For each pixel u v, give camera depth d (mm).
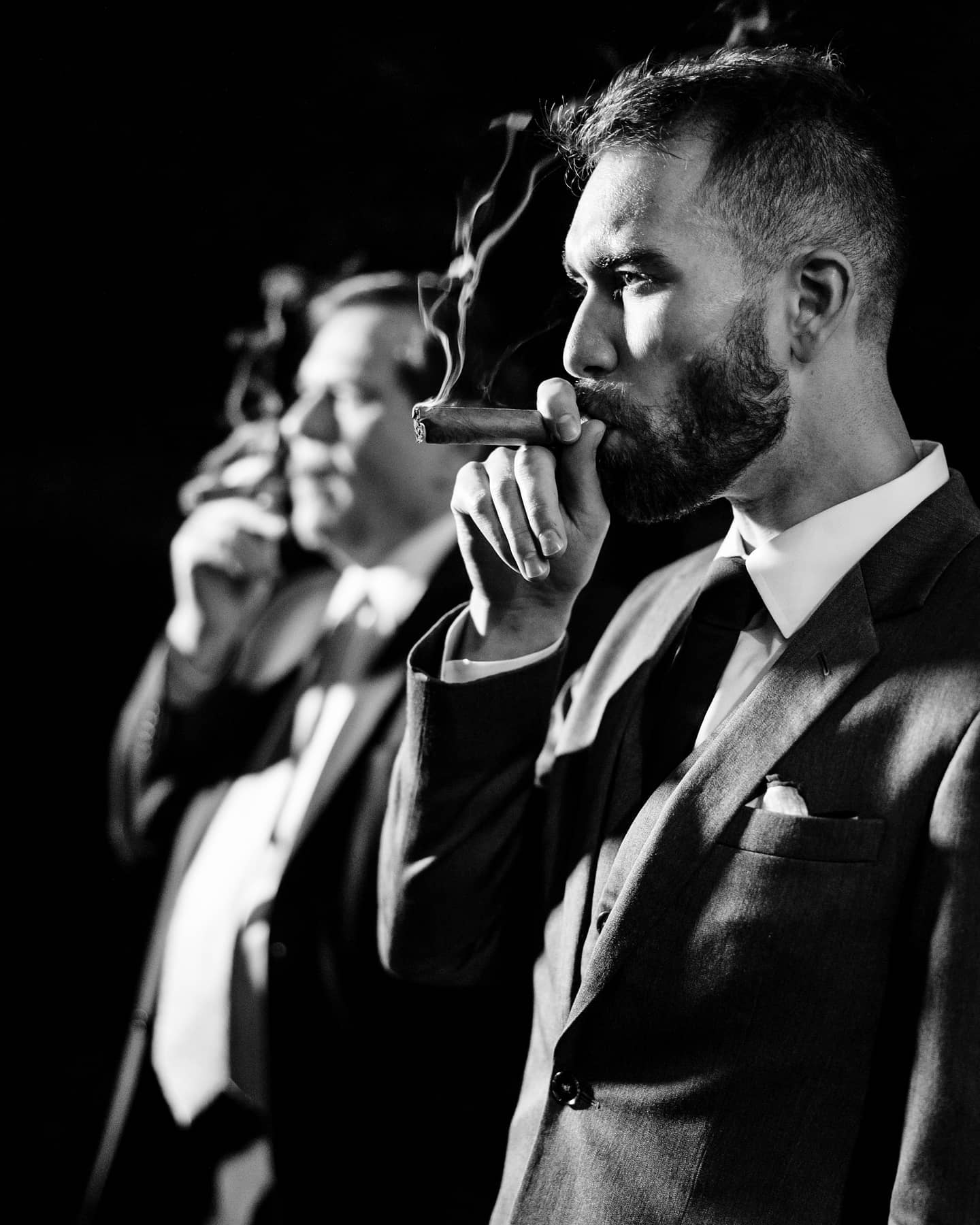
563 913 1213
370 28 3062
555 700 1420
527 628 1264
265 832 2035
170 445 3877
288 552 2543
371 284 2238
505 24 2879
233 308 3592
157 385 3814
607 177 1120
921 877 974
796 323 1103
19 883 3744
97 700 3928
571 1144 1113
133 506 3924
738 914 1023
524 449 1162
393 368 2119
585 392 1147
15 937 3639
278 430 2594
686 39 2633
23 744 3857
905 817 991
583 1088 1101
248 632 2473
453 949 1353
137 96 3416
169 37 3320
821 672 1072
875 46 2357
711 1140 1014
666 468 1113
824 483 1147
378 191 3229
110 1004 3486
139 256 3641
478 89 2963
